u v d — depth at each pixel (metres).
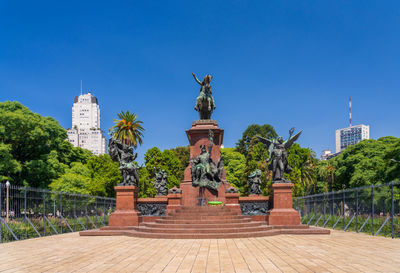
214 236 17.36
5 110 42.28
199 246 14.66
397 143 34.75
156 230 18.38
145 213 23.00
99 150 185.88
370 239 17.33
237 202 22.56
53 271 10.01
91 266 10.66
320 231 19.47
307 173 54.31
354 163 49.66
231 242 15.87
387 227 19.14
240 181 63.56
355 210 22.88
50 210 22.30
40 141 42.66
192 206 22.97
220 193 25.25
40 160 41.50
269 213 21.72
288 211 20.97
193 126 27.48
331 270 9.84
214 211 21.08
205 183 25.02
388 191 19.36
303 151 53.84
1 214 17.97
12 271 10.05
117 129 55.69
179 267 10.40
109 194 52.78
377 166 43.34
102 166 54.16
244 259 11.59
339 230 23.94
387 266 10.37
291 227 20.38
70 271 9.99
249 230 18.59
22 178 41.31
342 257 11.92
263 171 53.25
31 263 11.25
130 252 13.32
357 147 51.91
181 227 18.70
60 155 50.03
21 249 14.52
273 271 9.75
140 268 10.31
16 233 18.27
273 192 21.59
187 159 70.00
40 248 14.77
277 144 22.70
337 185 55.81
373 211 19.94
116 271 9.94
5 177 37.38
